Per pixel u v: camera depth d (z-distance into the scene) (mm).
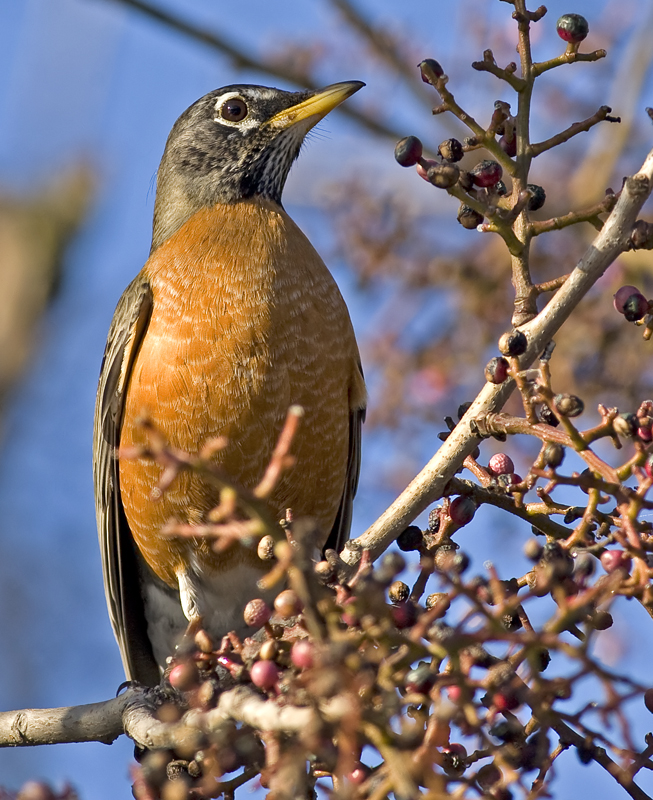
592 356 12500
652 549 5605
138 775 5949
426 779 4676
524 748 5395
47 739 8477
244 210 10875
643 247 6488
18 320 19203
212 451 5055
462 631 4980
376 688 4930
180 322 9852
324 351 10141
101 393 10828
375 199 14039
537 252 13469
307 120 11719
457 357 13703
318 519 10609
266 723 5082
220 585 10461
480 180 6656
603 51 6594
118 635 11148
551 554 5586
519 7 6668
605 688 4754
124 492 10336
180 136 12031
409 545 6793
